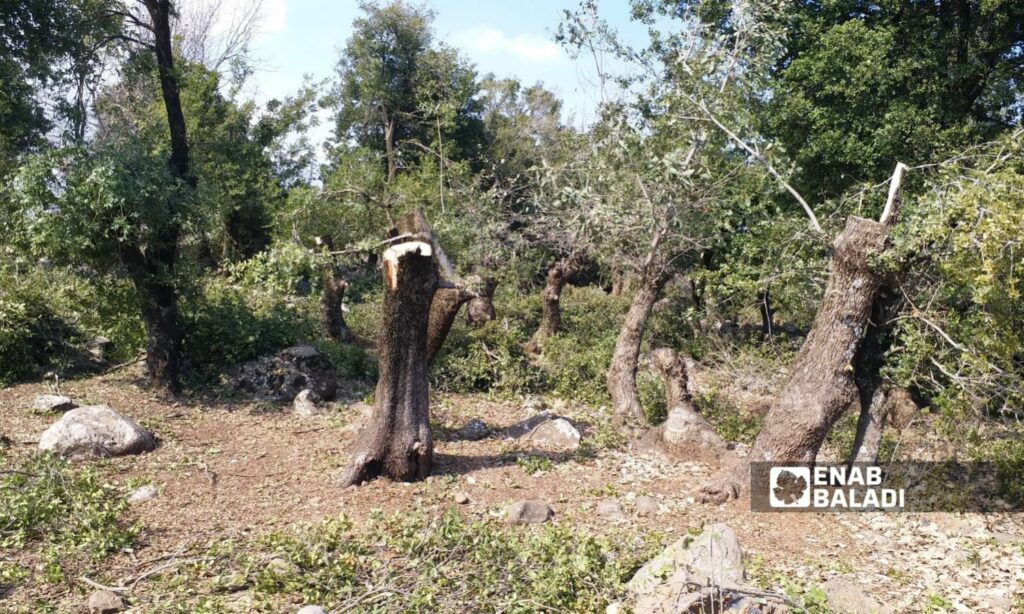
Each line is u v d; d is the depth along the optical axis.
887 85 14.15
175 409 11.75
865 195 10.85
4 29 13.55
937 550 7.93
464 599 5.99
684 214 11.30
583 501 8.64
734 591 5.64
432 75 34.38
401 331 8.80
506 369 14.55
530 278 20.11
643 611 5.69
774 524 8.36
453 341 15.33
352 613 5.70
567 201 12.52
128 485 8.36
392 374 8.87
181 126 12.87
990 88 15.73
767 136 14.70
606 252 12.99
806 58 14.81
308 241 15.20
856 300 8.55
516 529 7.52
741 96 11.66
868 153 13.84
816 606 5.91
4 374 12.62
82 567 6.51
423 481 8.98
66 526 7.18
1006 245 7.17
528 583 6.26
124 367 13.75
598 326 18.91
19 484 7.78
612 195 11.82
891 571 7.29
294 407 12.13
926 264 8.46
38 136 14.80
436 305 9.43
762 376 13.59
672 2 12.80
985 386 8.18
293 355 13.05
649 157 11.09
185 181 12.28
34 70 14.38
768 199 12.02
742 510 8.71
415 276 8.69
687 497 9.00
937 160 12.16
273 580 6.14
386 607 5.78
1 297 13.02
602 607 5.98
